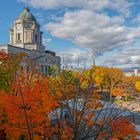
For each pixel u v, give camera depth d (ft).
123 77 211.00
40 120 46.55
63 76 51.57
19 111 46.24
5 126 48.39
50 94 49.14
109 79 156.15
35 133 48.85
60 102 49.16
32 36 385.91
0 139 51.67
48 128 48.03
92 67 58.39
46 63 328.29
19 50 304.91
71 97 48.62
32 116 46.19
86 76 53.06
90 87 51.47
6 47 283.38
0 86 61.21
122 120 51.01
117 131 49.29
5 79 62.59
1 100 47.85
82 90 49.85
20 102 46.50
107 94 66.59
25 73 63.16
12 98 47.16
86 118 49.44
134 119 70.44
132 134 51.57
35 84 53.11
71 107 49.26
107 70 189.37
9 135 49.57
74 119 47.26
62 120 47.96
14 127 47.93
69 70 53.78
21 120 46.44
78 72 52.95
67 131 46.39
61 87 49.57
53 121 52.42
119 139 50.75
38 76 61.62
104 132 48.32
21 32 385.70
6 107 47.19
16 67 67.82
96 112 53.47
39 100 47.34
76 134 44.21
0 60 67.56
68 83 50.14
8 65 67.05
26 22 388.78
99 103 51.26
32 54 327.26
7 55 70.64
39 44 384.88
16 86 50.47
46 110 47.21
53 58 352.90
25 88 49.83
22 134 49.96
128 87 113.80
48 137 48.75
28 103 46.55
